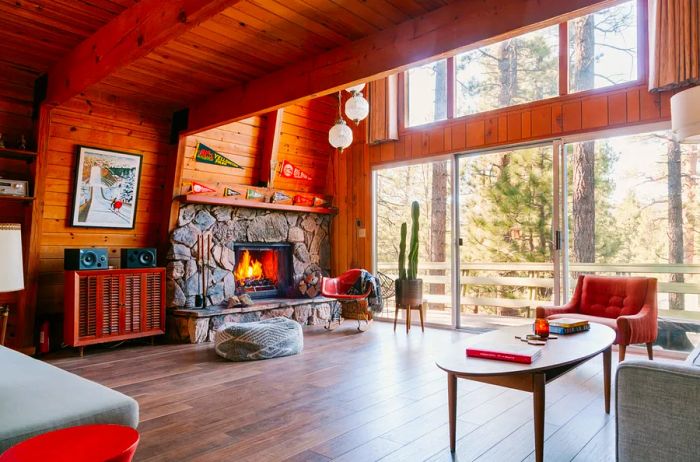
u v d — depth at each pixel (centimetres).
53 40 359
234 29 328
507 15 266
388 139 605
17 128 431
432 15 301
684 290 461
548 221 518
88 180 468
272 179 599
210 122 471
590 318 376
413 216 543
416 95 618
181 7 262
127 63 317
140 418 271
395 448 230
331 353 436
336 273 673
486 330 541
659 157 477
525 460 217
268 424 262
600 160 500
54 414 155
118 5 305
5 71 407
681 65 397
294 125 616
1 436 139
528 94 602
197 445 233
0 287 210
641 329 348
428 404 294
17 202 435
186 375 363
